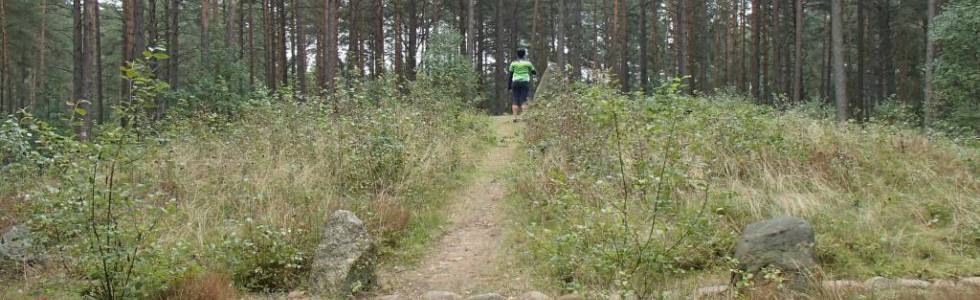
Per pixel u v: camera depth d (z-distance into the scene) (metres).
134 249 3.83
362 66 23.52
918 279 4.46
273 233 4.93
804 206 5.62
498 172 8.54
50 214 3.86
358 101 9.28
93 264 3.81
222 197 6.27
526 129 9.79
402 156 7.56
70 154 4.14
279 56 24.72
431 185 7.47
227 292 4.46
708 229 4.73
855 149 7.35
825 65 29.34
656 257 3.96
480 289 4.73
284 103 9.77
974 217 5.38
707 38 33.47
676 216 4.80
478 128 11.74
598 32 36.25
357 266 4.65
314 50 32.12
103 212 3.88
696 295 4.10
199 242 5.11
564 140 7.38
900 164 6.99
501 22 29.47
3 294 4.53
